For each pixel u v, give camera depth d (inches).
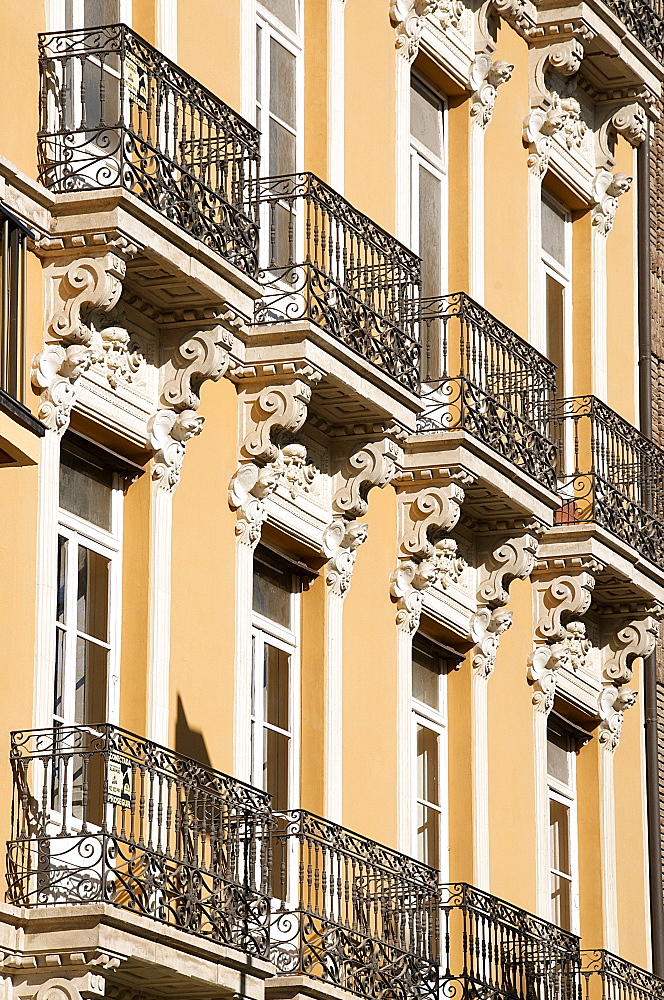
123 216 1103.0
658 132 1820.9
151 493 1181.7
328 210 1275.8
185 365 1187.3
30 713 1084.5
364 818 1338.6
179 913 1099.9
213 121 1182.3
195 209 1154.7
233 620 1236.5
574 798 1657.2
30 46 1120.2
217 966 1114.1
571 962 1481.3
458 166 1529.3
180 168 1142.3
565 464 1624.0
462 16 1530.5
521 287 1584.6
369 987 1248.8
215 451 1235.2
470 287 1512.1
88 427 1152.8
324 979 1204.5
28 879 1058.1
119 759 1142.3
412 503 1402.6
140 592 1175.0
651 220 1803.6
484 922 1378.0
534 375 1485.0
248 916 1143.6
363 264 1343.5
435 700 1470.2
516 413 1483.8
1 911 1029.8
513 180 1589.6
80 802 1119.6
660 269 1811.0
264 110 1326.3
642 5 1721.2
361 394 1282.0
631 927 1683.1
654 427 1766.7
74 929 1040.2
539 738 1557.6
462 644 1483.8
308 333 1237.1
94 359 1141.1
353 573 1352.1
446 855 1455.5
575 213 1715.1
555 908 1615.4
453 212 1524.4
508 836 1503.4
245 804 1151.6
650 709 1737.2
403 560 1401.3
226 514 1240.2
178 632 1190.9
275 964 1194.0
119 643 1171.3
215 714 1212.5
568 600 1562.5
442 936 1422.2
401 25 1451.8
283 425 1247.5
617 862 1673.2
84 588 1152.8
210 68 1258.6
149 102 1133.1
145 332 1182.3
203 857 1120.2
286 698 1311.5
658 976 1685.5
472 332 1455.5
